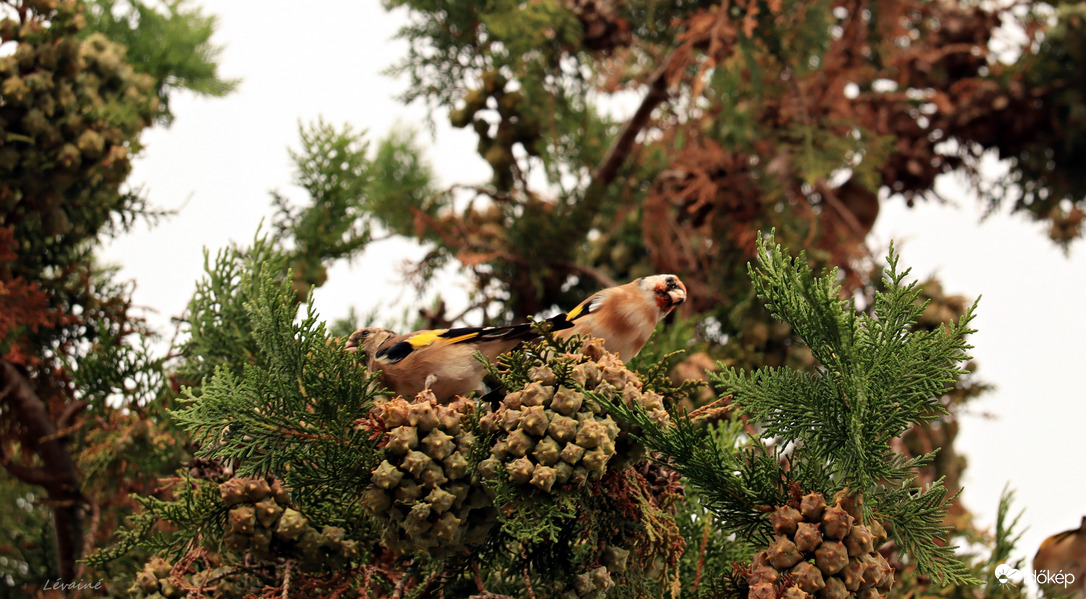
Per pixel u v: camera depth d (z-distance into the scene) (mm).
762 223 3102
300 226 2914
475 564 2574
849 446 2518
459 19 3096
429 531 2531
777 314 2541
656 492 2604
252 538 2592
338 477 2557
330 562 2602
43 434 2891
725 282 3115
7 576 2967
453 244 3090
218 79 3113
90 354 2795
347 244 2918
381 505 2533
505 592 2619
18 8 2814
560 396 2533
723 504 2543
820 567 2500
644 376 2588
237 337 2736
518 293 3107
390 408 2539
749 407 2537
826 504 2516
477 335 2660
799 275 2535
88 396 2789
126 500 2889
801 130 3076
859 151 3094
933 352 2525
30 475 2893
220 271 2754
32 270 2896
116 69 2898
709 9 3043
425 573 2605
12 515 3021
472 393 2668
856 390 2514
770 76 3088
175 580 2605
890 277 2537
